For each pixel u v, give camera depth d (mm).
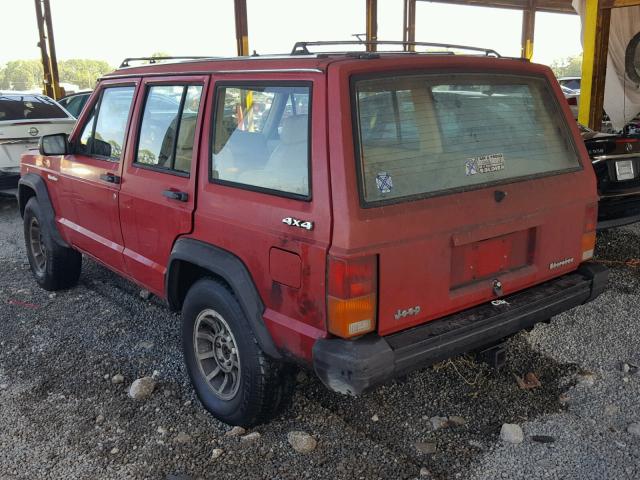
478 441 3113
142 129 3795
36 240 5484
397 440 3152
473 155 2902
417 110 2752
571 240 3297
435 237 2664
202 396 3404
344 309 2463
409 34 21391
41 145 4516
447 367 3828
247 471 2928
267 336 2865
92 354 4176
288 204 2684
